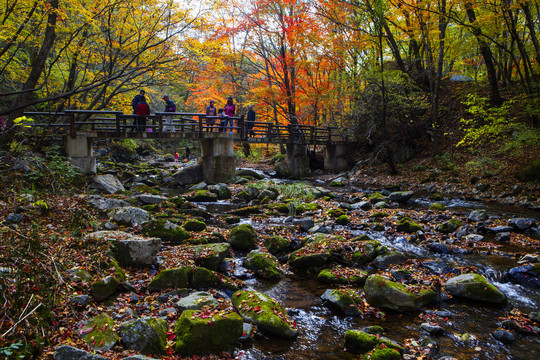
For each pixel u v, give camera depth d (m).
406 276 5.51
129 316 3.84
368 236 7.32
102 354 3.10
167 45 9.76
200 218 8.98
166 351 3.41
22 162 5.60
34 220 5.07
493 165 14.20
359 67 17.59
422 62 20.95
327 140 21.33
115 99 14.00
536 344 3.84
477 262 6.24
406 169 18.27
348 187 16.47
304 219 8.75
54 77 12.50
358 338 3.68
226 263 5.89
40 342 2.96
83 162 11.67
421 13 16.03
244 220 9.15
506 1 12.54
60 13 7.93
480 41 14.48
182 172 15.50
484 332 4.07
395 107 18.20
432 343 3.73
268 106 24.09
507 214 9.88
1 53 7.98
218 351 3.51
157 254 5.77
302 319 4.37
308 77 22.19
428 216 9.59
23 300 3.08
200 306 4.18
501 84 20.02
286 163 20.97
